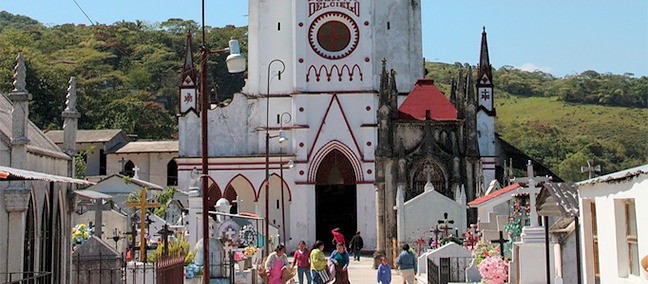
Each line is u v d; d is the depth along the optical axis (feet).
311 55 274.98
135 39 589.73
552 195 83.66
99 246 94.94
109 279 94.53
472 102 219.82
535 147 506.07
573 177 415.03
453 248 141.28
